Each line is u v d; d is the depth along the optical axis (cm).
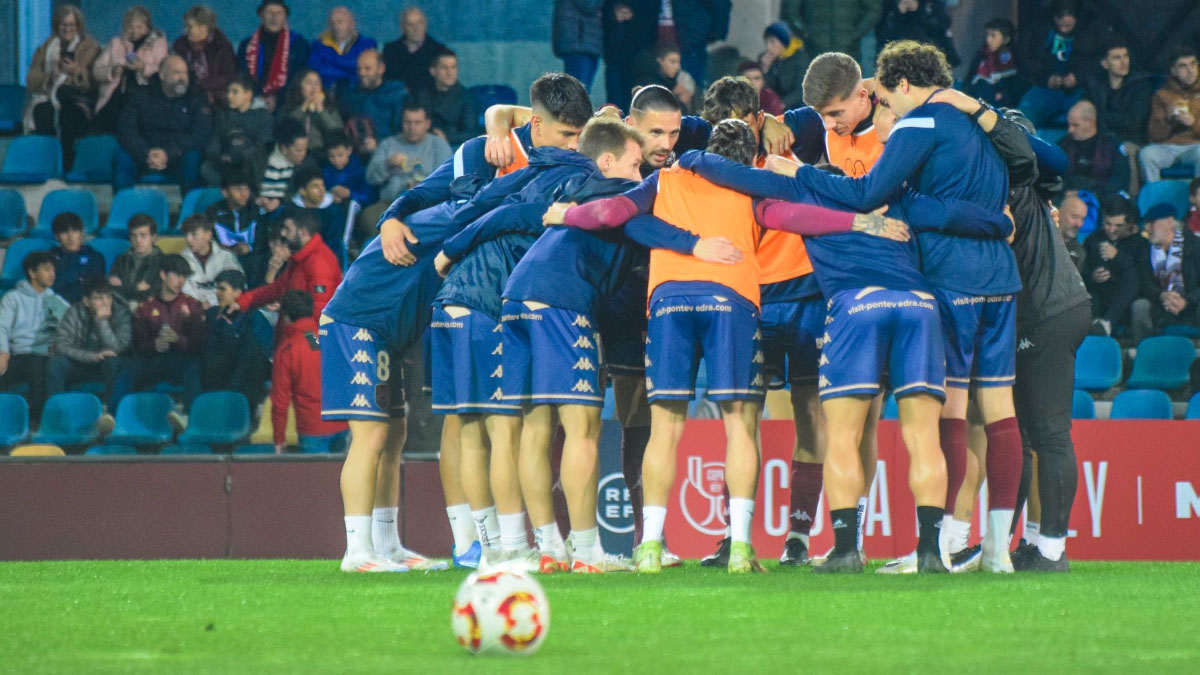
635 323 2180
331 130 4550
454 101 4678
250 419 3909
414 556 2369
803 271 2128
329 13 5347
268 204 4338
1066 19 4628
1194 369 3912
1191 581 1861
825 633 1254
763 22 5128
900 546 2717
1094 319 4053
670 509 2764
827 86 2098
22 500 3028
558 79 2120
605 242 2014
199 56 4828
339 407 2162
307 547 3008
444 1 5369
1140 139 4572
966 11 5128
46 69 5019
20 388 4044
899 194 1961
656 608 1451
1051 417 2064
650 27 4706
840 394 1891
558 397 1964
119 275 4222
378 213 4284
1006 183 1966
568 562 2081
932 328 1877
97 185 4916
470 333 2066
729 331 1928
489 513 2152
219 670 1065
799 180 1950
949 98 1945
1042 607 1470
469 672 1036
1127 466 2719
